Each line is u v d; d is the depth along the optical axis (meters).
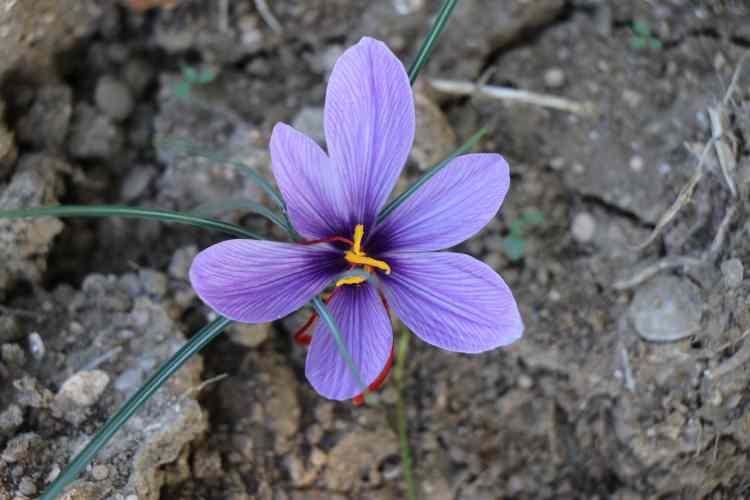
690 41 0.36
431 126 0.35
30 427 0.31
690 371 0.33
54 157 0.35
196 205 0.35
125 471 0.30
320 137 0.35
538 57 0.37
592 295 0.35
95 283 0.33
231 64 0.37
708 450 0.33
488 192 0.27
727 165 0.33
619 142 0.36
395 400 0.34
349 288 0.28
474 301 0.27
